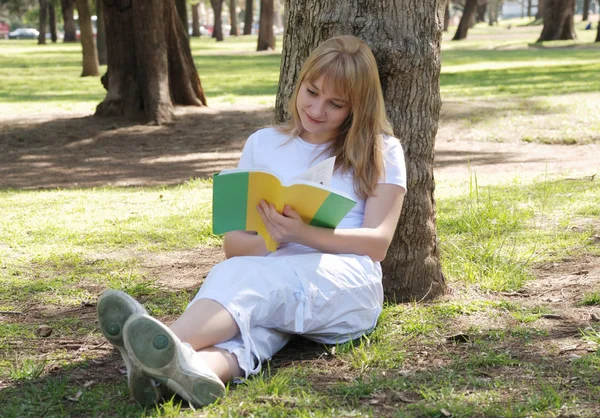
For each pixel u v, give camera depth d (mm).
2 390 3213
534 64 29344
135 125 15594
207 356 2990
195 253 5797
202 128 15523
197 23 72188
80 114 16891
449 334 3775
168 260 5598
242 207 3297
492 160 11922
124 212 7430
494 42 48688
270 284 3168
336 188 3549
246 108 17672
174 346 2779
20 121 16094
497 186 8422
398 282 4309
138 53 15898
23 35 91188
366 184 3520
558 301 4387
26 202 8258
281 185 3186
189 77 17469
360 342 3578
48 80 26703
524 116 15297
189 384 2838
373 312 3590
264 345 3238
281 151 3674
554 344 3600
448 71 26875
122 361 3564
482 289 4621
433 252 4414
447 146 13625
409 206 4250
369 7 4070
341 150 3580
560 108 15859
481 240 5746
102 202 8117
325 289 3314
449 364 3379
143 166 12141
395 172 3553
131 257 5684
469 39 54281
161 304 4488
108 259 5617
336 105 3477
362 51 3457
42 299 4633
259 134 3771
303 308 3238
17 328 4055
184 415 2822
